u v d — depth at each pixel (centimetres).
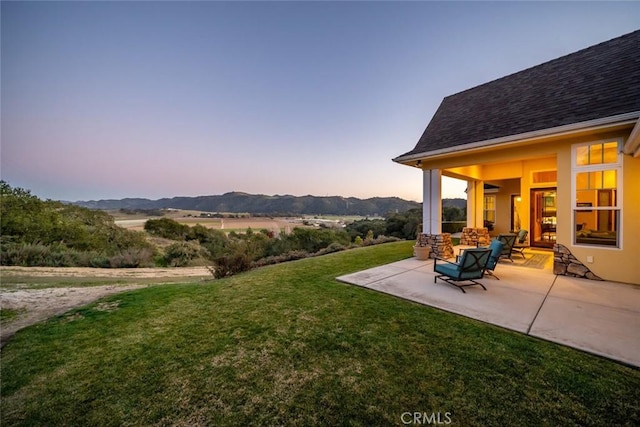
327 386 246
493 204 1284
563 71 739
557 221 618
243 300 500
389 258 887
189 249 1994
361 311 423
